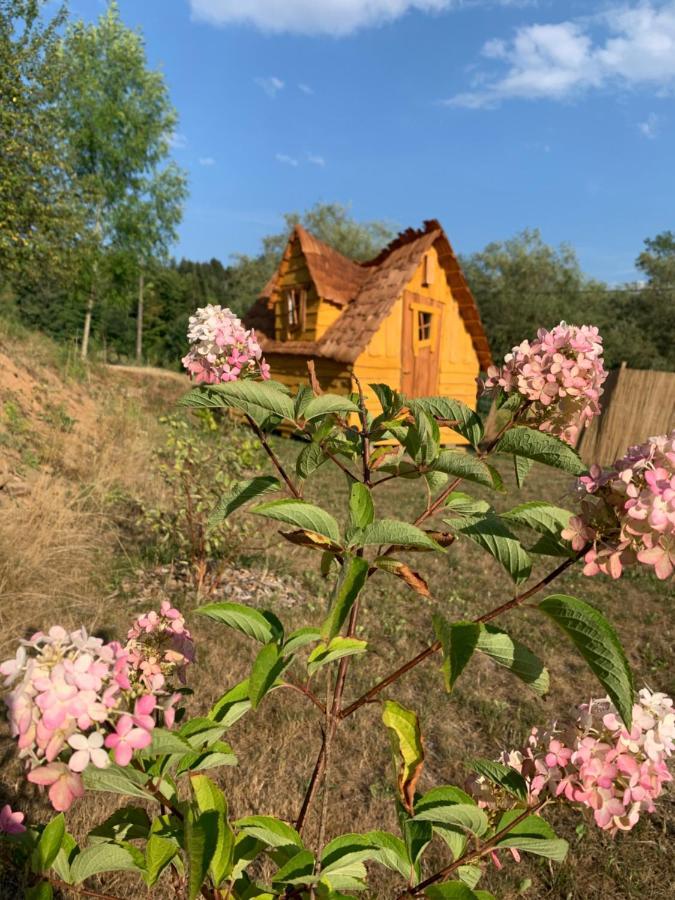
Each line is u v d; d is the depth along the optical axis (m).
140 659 1.24
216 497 4.68
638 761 1.10
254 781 2.74
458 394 14.24
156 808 2.55
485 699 3.71
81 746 0.81
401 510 7.66
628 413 13.23
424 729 3.38
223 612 1.18
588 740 1.10
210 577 4.96
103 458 6.99
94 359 13.63
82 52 22.11
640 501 0.89
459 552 6.46
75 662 0.84
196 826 0.91
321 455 1.37
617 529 0.96
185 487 4.75
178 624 1.33
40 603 4.07
